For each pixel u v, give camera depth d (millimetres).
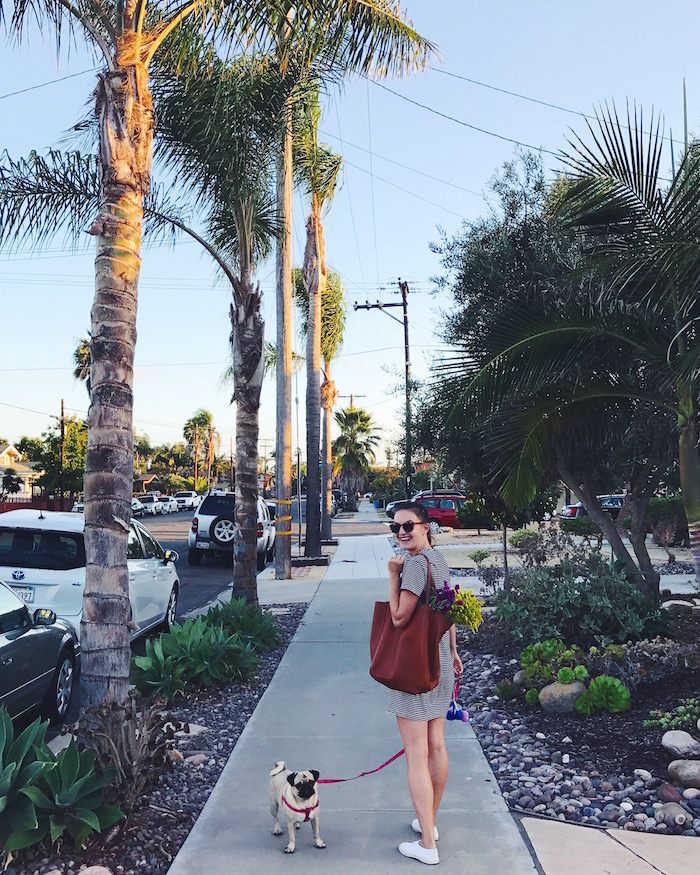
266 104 9750
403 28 7105
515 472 8156
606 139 6668
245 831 4469
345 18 7074
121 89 5457
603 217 6867
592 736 5891
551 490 13367
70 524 8648
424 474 45000
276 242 17266
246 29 6926
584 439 8680
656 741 5586
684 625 9078
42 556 8406
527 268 9789
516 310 7730
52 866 4059
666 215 6605
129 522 5199
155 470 133750
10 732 4340
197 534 21250
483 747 5938
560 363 7816
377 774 5371
